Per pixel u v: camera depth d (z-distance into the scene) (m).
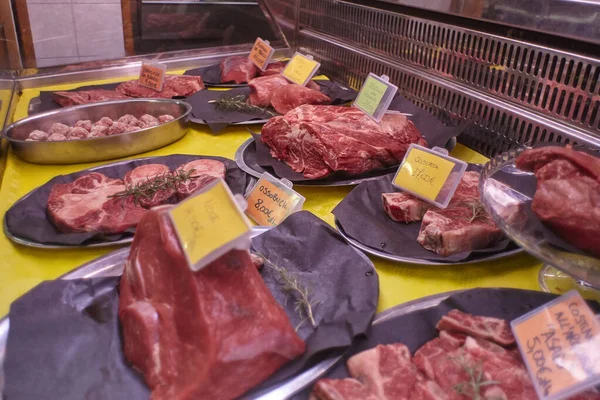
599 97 1.69
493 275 1.54
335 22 3.22
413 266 1.58
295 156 2.18
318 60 3.50
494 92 2.13
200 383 1.10
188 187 1.87
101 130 2.39
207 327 1.12
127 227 1.69
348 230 1.69
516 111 2.03
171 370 1.16
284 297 1.43
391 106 2.51
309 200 1.97
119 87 3.12
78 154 2.18
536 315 1.19
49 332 1.27
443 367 1.17
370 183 1.96
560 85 1.82
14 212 1.79
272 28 3.85
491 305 1.33
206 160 2.13
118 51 3.51
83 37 3.36
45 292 1.35
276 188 1.84
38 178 2.09
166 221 1.24
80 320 1.32
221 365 1.10
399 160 2.15
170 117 2.54
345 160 2.02
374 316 1.33
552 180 1.37
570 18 1.64
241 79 3.27
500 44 2.03
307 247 1.57
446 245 1.55
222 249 1.15
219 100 2.85
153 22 3.57
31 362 1.20
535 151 1.49
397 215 1.76
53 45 3.25
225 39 3.82
